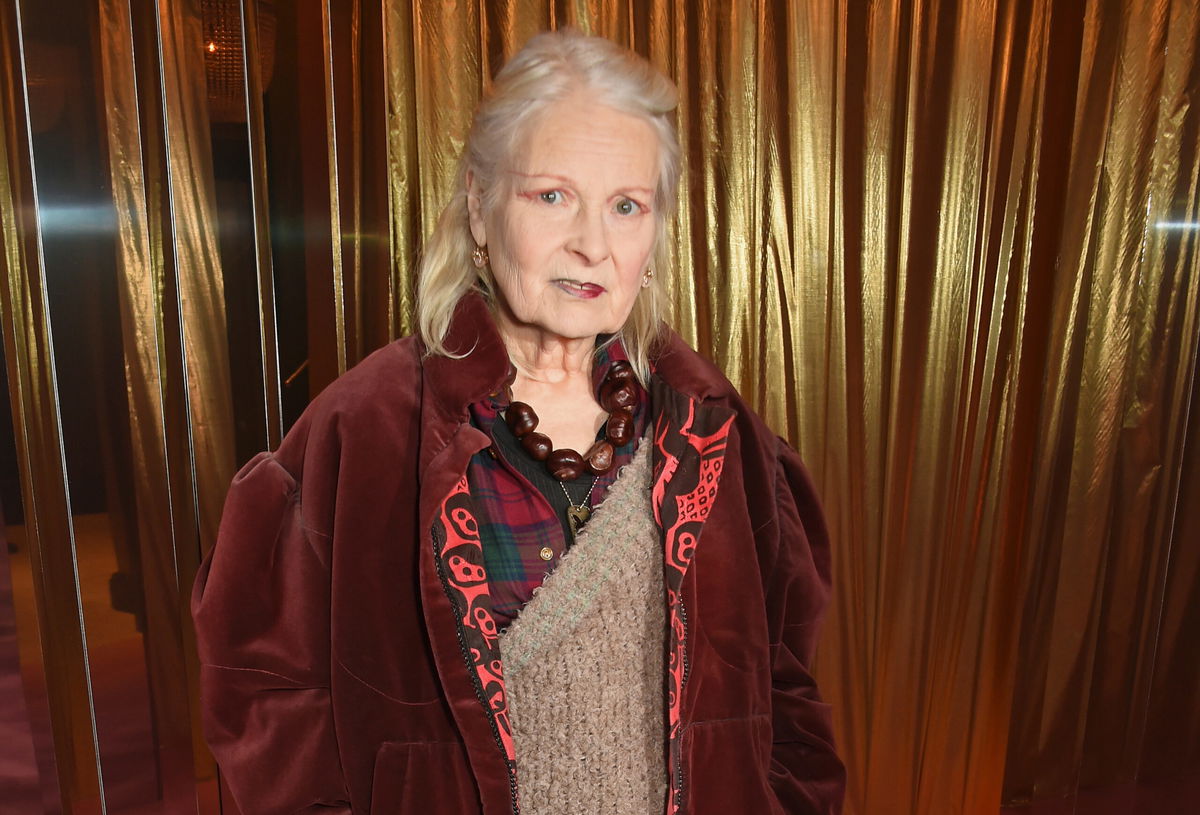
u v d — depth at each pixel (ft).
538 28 4.51
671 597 2.42
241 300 4.28
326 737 2.44
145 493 4.20
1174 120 5.48
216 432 4.31
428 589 2.28
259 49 4.14
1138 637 6.11
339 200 4.37
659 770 2.58
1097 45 5.30
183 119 4.06
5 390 3.84
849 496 5.49
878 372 5.44
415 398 2.45
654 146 2.32
